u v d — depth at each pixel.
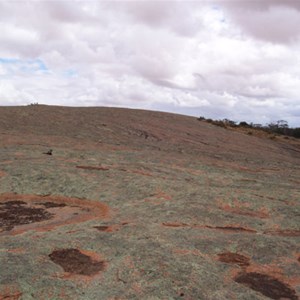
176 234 9.72
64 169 16.62
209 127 41.09
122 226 10.30
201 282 7.21
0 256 7.71
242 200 13.26
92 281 7.09
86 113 36.91
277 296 7.07
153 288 6.86
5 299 6.29
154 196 13.57
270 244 9.41
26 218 11.90
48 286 6.75
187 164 20.33
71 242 8.85
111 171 16.89
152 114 42.44
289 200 14.04
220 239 9.58
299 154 35.53
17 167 16.41
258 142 37.62
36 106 37.53
